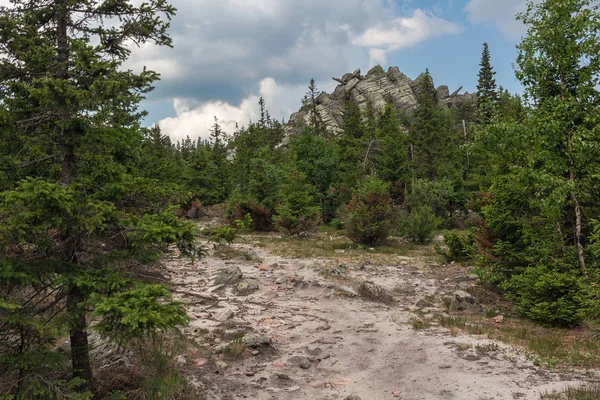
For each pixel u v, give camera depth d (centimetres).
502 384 694
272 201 3228
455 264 1883
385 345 952
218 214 4044
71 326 522
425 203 3469
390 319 1150
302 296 1374
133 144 653
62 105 532
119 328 491
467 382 717
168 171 4138
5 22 521
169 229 525
